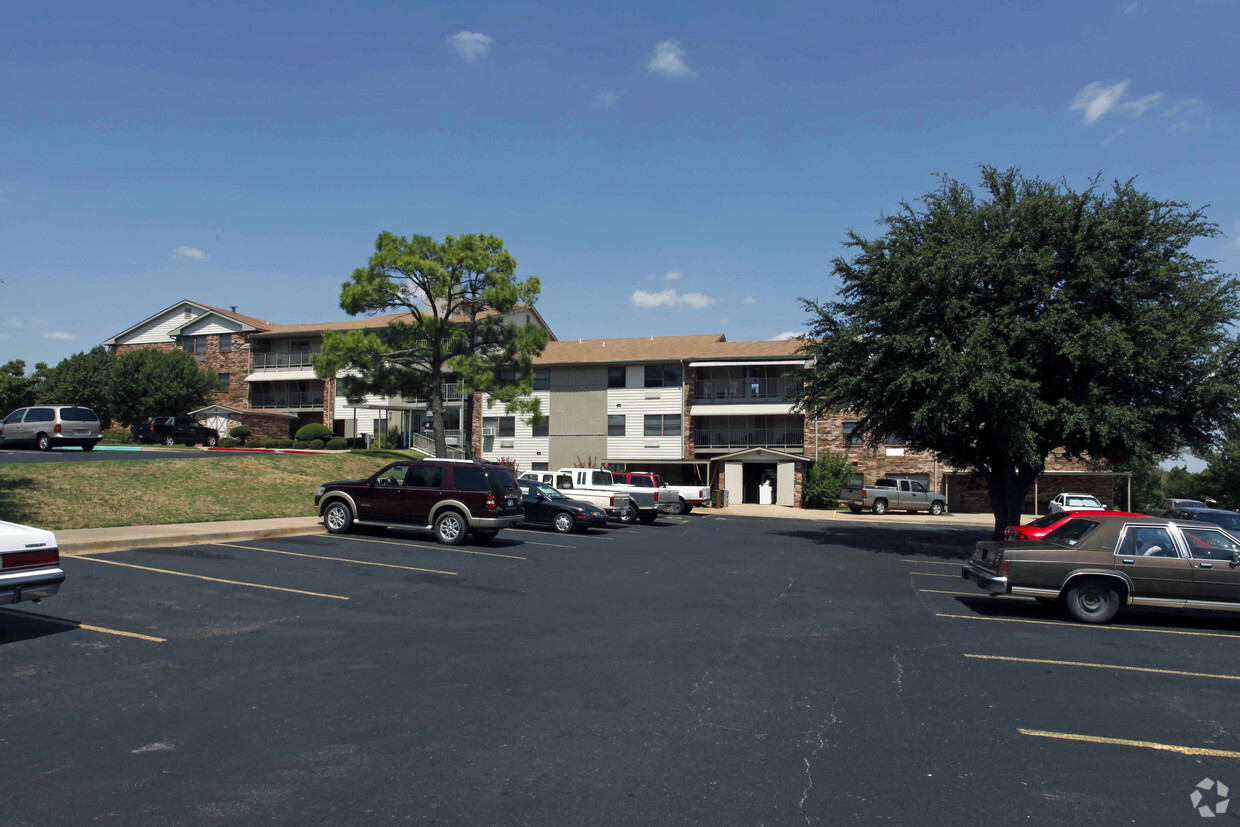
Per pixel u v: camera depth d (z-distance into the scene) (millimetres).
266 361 53531
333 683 6805
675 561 16422
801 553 19109
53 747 5211
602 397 45656
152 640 7992
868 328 20984
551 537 20531
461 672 7273
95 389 48188
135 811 4316
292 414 51562
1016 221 19891
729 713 6344
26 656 7285
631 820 4371
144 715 5867
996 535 22047
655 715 6230
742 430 44219
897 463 41844
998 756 5535
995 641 9383
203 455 29188
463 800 4574
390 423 49375
